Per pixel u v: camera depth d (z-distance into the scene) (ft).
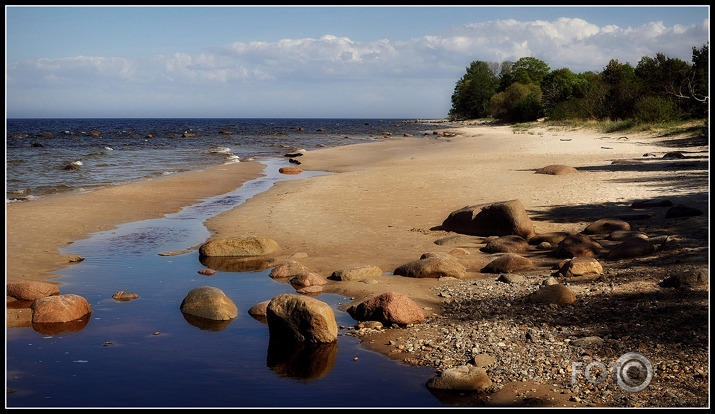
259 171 98.84
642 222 45.50
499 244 41.37
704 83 134.72
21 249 42.65
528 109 276.62
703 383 20.07
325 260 39.68
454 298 31.04
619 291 29.91
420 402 19.79
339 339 25.93
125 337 26.13
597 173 75.20
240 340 25.93
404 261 39.27
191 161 118.42
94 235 48.39
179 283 34.86
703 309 25.91
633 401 19.25
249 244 41.96
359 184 73.56
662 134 129.59
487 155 111.75
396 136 236.22
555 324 26.35
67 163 111.65
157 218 56.03
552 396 19.92
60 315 28.09
